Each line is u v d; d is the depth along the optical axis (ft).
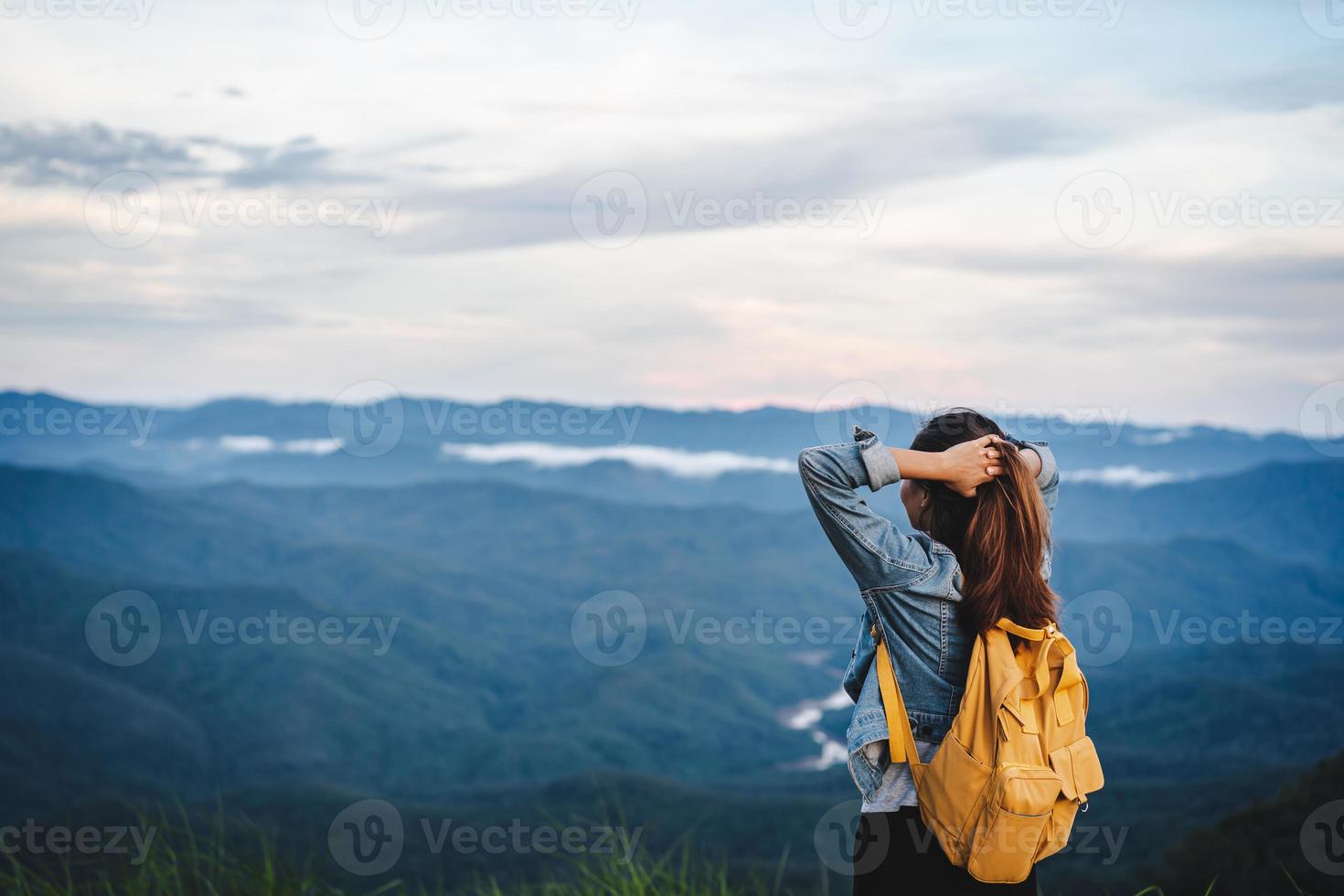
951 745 6.70
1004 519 6.98
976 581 6.97
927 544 7.41
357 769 561.43
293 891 11.60
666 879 12.25
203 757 544.21
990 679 6.75
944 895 6.88
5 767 428.97
